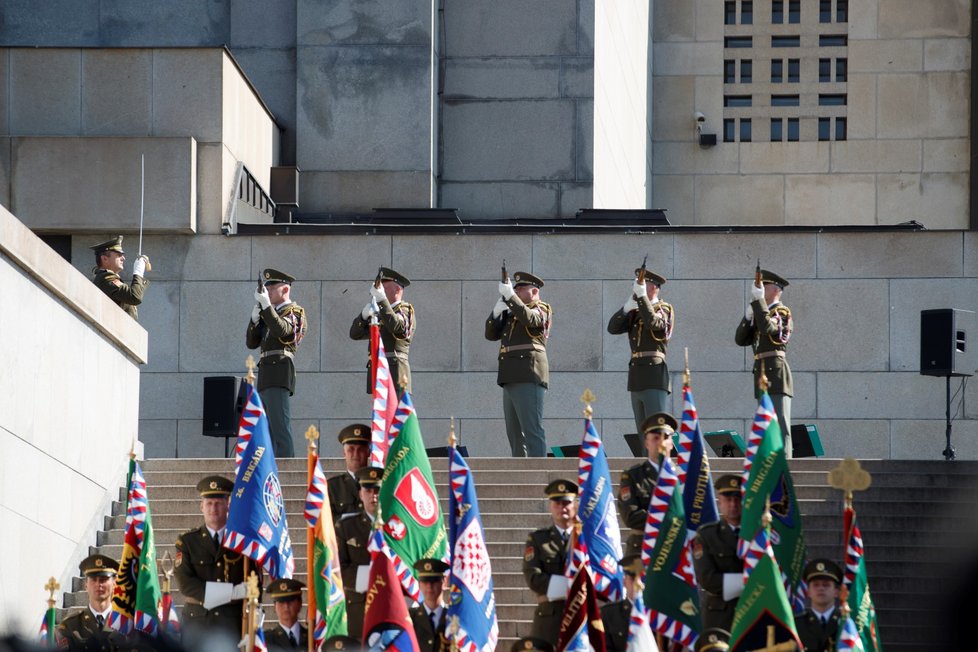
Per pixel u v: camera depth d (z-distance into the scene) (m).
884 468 62.84
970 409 85.31
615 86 107.50
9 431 53.31
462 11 100.81
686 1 126.25
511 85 100.25
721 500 44.59
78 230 87.19
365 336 67.69
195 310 88.06
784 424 66.50
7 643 34.06
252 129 94.31
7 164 87.50
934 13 122.56
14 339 53.94
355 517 46.62
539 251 88.62
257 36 100.75
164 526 58.91
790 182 123.56
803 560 45.91
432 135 98.50
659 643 44.44
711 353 87.12
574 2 99.81
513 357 67.31
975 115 120.00
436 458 63.84
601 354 87.69
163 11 100.81
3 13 100.81
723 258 87.69
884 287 86.69
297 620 44.25
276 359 69.12
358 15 99.12
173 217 87.38
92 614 44.97
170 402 87.56
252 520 46.66
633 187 114.69
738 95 125.38
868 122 122.69
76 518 59.50
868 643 43.09
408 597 47.25
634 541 47.12
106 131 88.69
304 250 88.69
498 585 54.47
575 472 62.69
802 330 86.81
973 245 86.38
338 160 98.50
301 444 87.75
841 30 123.81
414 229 89.81
